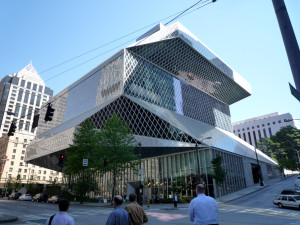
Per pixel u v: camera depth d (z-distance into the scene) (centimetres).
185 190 4447
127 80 5447
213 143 4934
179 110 6712
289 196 2420
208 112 8338
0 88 15600
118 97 5312
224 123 9262
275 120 15350
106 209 2659
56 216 432
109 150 3434
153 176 5047
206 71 8250
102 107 5703
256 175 6594
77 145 4056
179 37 6662
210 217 434
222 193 4316
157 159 5141
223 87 9325
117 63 5825
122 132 3619
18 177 9519
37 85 16350
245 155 6003
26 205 3216
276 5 323
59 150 5472
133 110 5162
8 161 11106
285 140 9725
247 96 10812
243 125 16688
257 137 15825
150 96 5888
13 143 11481
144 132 4922
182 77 7612
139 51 6025
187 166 4647
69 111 7362
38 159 6919
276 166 6775
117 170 3491
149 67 6359
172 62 7031
